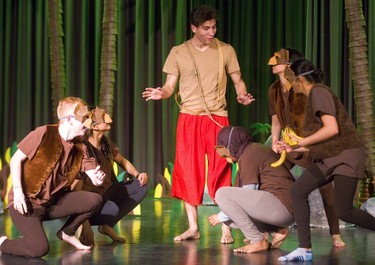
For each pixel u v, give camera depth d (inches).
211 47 226.5
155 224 257.9
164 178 360.2
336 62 345.4
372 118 305.3
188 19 396.8
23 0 422.6
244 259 188.7
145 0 404.2
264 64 390.6
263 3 389.1
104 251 200.5
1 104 431.2
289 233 235.9
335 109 178.7
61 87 402.0
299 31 381.4
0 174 313.0
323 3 350.3
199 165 224.4
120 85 407.2
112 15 384.8
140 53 403.2
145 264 182.2
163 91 223.0
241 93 227.0
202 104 224.4
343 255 196.5
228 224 204.1
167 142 398.9
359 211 182.4
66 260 187.5
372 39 338.3
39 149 186.9
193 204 222.4
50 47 405.4
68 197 195.0
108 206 211.0
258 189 197.8
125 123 410.3
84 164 193.8
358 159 179.3
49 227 248.4
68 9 413.4
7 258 189.5
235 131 199.0
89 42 414.9
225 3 395.5
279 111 207.3
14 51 429.7
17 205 184.4
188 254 196.1
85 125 187.3
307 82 182.7
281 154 194.4
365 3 343.3
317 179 182.5
